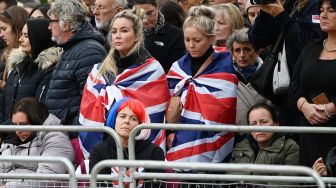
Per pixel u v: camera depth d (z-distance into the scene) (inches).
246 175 705.6
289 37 854.5
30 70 968.3
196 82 865.5
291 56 853.8
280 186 710.5
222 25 946.7
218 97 860.6
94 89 876.6
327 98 791.7
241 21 951.0
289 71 854.5
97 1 981.8
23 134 869.8
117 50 874.1
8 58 1002.1
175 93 871.7
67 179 756.6
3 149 877.8
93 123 868.0
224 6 952.9
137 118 782.5
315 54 805.9
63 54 925.2
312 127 732.7
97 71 881.5
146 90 868.0
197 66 871.1
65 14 916.0
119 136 769.6
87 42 920.9
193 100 863.1
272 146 817.5
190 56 877.2
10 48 1064.2
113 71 874.1
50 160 694.5
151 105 863.7
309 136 792.9
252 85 866.1
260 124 823.7
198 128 741.3
